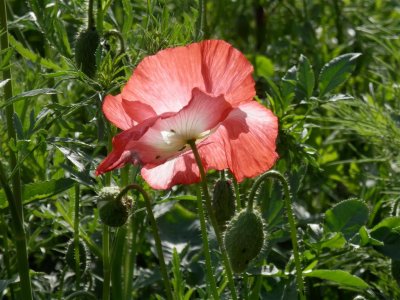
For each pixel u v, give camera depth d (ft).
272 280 2.19
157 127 1.70
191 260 2.28
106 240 1.99
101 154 2.52
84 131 2.36
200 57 1.69
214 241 2.22
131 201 1.85
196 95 1.66
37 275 2.35
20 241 1.96
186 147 1.75
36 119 1.95
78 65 2.10
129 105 1.69
